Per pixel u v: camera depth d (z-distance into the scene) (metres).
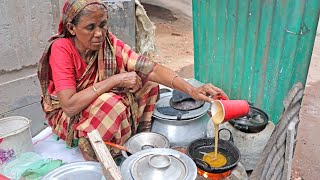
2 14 2.41
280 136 1.46
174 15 7.10
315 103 3.63
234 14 2.40
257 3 2.23
